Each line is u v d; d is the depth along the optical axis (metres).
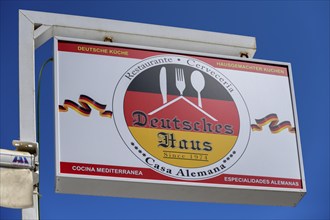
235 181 8.12
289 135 8.56
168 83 8.44
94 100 8.12
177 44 8.86
